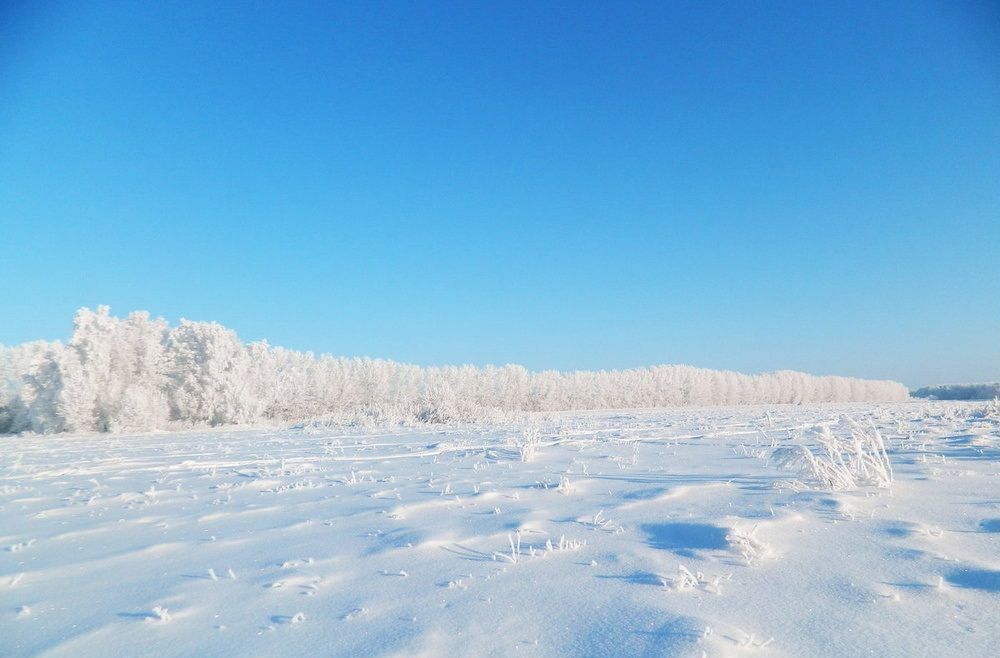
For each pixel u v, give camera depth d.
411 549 4.64
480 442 14.84
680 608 3.19
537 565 4.11
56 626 3.38
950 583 3.42
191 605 3.62
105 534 5.72
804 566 3.82
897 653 2.61
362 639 2.98
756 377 72.31
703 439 13.50
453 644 2.86
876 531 4.52
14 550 5.20
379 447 14.52
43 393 25.55
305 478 9.02
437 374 50.97
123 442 19.31
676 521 5.04
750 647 2.70
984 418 15.30
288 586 3.90
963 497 5.59
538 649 2.78
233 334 31.19
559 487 7.01
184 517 6.38
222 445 16.45
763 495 6.04
